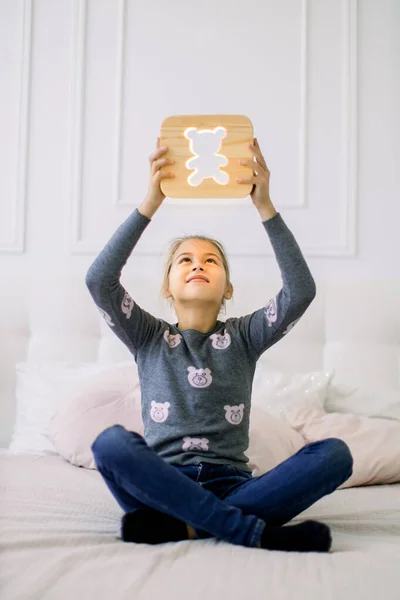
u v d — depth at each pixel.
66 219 2.48
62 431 1.77
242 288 2.30
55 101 2.51
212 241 1.51
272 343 1.36
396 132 2.45
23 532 1.12
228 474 1.20
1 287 2.36
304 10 2.48
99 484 1.49
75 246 2.45
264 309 1.36
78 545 1.08
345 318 2.29
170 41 2.51
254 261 2.40
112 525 1.20
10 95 2.51
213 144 1.40
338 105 2.47
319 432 1.77
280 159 2.46
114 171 2.49
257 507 1.09
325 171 2.45
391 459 1.67
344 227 2.42
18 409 2.14
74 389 1.96
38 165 2.50
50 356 2.30
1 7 2.52
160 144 1.41
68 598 0.84
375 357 2.26
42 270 2.45
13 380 2.31
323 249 2.41
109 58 2.52
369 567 0.95
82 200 2.48
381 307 2.28
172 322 2.25
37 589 0.86
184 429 1.23
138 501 1.12
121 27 2.50
